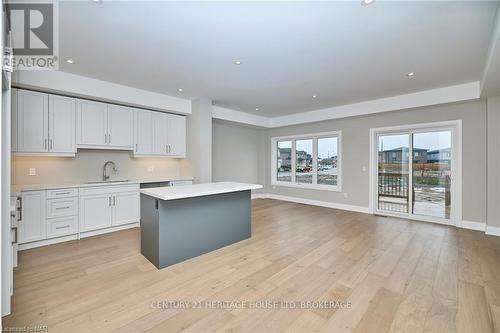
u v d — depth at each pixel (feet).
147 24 7.42
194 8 6.63
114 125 13.44
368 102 16.44
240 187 10.75
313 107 18.44
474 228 13.47
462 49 9.04
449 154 14.51
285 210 18.63
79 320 5.88
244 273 8.32
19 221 9.86
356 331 5.56
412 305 6.51
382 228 13.70
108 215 12.60
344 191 19.02
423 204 15.52
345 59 9.98
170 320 5.92
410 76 11.83
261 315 6.11
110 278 7.93
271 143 24.36
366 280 7.84
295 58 9.85
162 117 15.61
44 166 12.05
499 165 12.48
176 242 9.12
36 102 10.96
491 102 12.62
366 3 6.44
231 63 10.37
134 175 15.26
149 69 11.00
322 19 7.18
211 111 16.34
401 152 16.43
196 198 9.79
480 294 7.00
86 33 7.89
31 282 7.63
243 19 7.18
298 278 7.98
